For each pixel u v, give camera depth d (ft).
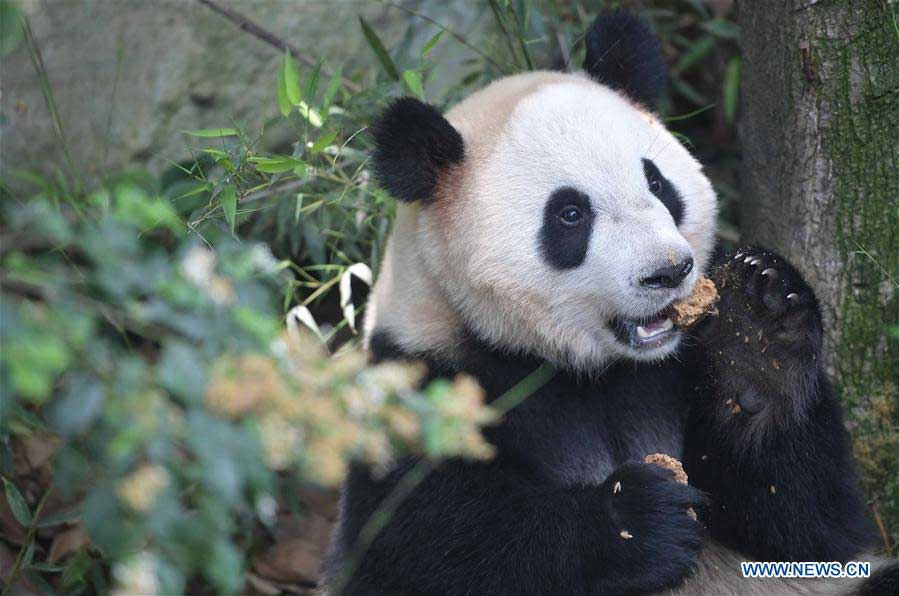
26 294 24.47
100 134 38.29
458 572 24.31
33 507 32.35
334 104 34.83
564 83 25.90
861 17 26.63
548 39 36.68
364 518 25.18
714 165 41.50
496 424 24.88
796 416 25.22
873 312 28.04
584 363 25.62
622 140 24.38
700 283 24.59
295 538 34.50
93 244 15.15
